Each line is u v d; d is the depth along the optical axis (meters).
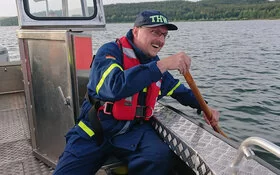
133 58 1.88
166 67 1.66
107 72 1.67
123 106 1.82
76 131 1.94
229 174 1.32
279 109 7.15
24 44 2.43
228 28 61.25
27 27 2.33
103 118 1.87
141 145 1.88
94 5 2.53
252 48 23.25
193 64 15.40
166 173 1.80
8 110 4.22
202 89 9.58
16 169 2.56
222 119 6.51
